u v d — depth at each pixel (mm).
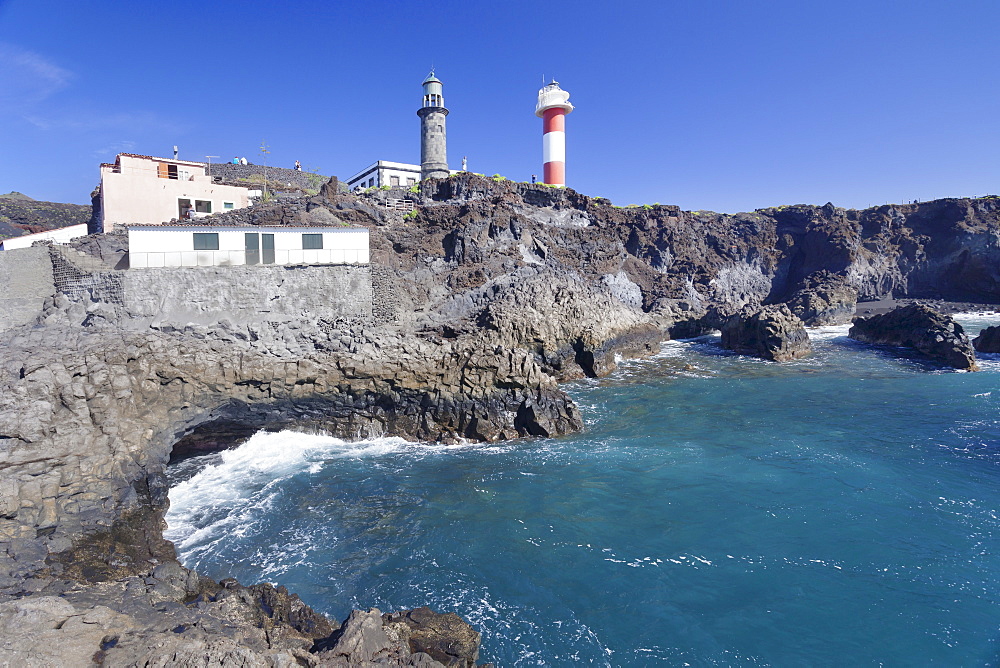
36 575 11828
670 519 17234
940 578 13977
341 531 16656
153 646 8367
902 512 17500
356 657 9367
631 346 45250
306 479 20797
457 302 41500
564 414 26234
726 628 12227
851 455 22578
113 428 17641
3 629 8406
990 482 19656
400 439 25562
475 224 49906
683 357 46344
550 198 62094
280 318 29234
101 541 14039
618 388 35281
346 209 47281
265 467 22078
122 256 31266
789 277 76062
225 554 15305
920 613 12688
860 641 11812
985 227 72000
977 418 27562
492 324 36812
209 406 22953
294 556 15203
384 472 21438
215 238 29641
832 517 17219
